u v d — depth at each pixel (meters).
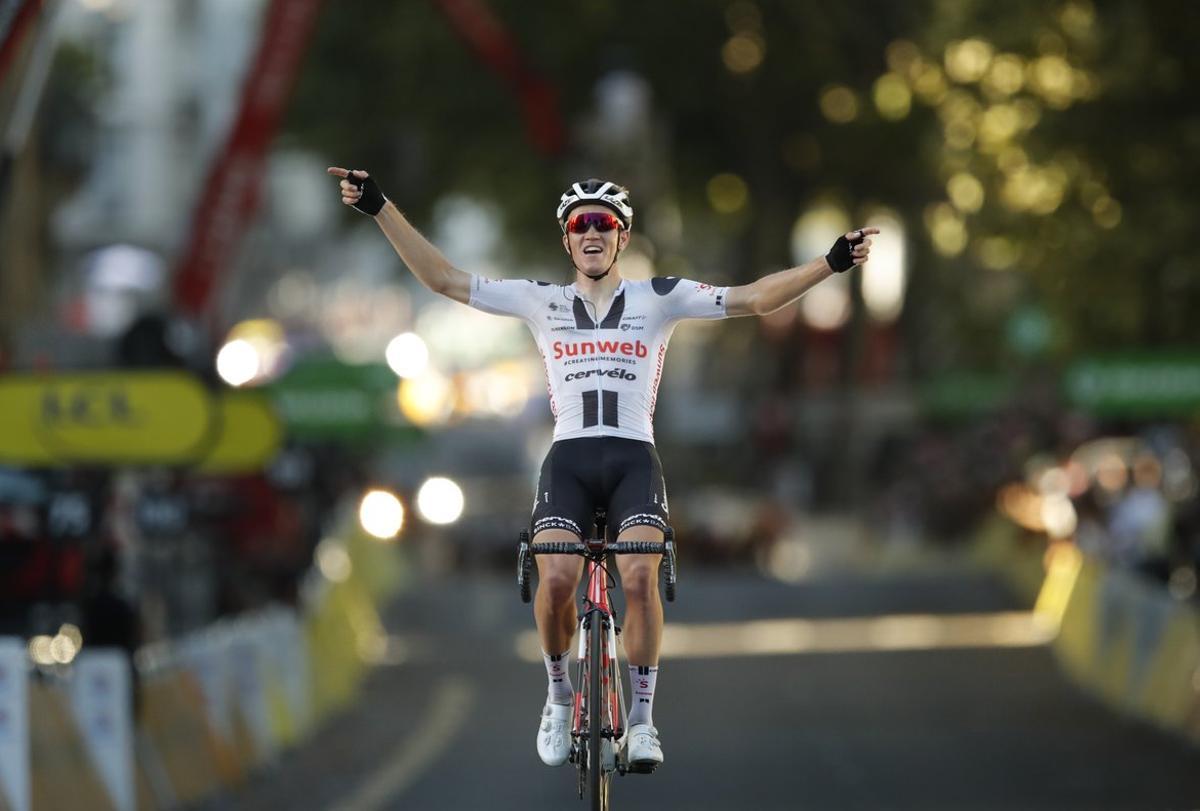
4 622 49.59
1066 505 103.81
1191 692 62.38
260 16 101.38
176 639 61.22
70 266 181.50
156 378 52.09
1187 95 83.44
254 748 56.38
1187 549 79.25
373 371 112.44
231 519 71.75
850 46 168.75
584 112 165.12
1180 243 85.06
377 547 121.88
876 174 176.25
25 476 51.31
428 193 172.75
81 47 146.50
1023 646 87.12
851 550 173.62
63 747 41.09
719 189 183.50
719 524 146.75
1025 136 87.75
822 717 65.44
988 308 160.50
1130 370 90.00
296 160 183.88
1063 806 49.44
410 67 164.88
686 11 165.75
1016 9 86.38
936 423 178.38
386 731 65.19
